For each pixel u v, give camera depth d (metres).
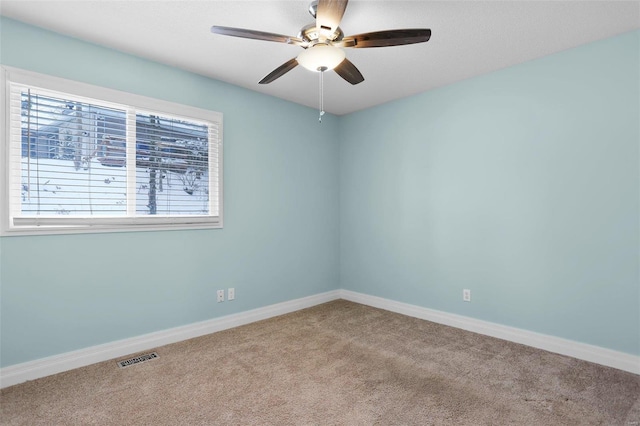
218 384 2.20
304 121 3.96
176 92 2.91
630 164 2.34
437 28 2.26
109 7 2.04
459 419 1.83
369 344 2.86
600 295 2.46
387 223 3.86
